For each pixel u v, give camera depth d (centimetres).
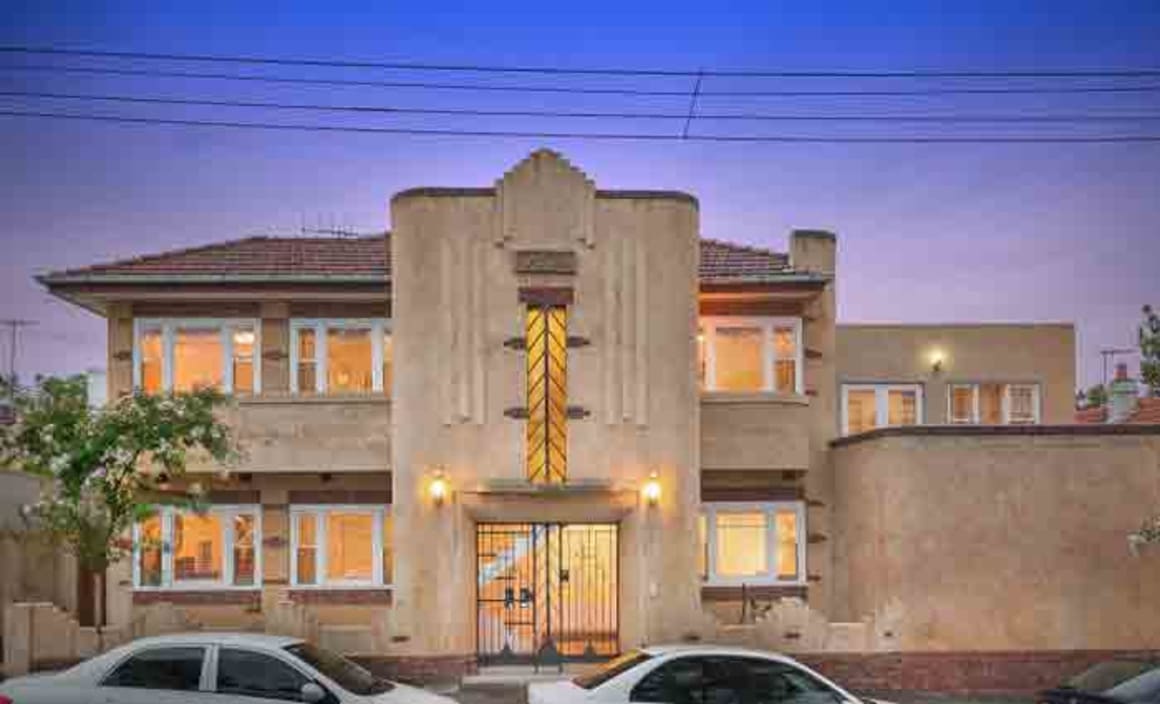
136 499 2000
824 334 2486
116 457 1933
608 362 2136
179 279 2378
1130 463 2116
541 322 2142
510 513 2117
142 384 2417
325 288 2403
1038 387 2862
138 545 2050
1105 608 2091
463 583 2091
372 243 2648
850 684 2033
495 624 2172
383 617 2044
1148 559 2105
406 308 2138
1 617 2108
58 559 2350
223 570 2436
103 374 2947
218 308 2459
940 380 2847
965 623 2070
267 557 2428
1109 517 2106
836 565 2428
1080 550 2098
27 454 2048
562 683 1434
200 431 2005
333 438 2339
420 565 2084
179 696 1341
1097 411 3900
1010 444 2112
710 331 2469
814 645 2039
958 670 2055
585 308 2144
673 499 2125
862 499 2267
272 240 2652
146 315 2455
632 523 2119
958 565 2081
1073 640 2080
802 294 2425
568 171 2158
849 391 2836
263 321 2459
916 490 2097
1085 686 1527
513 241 2142
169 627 1939
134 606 2422
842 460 2394
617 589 2167
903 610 2059
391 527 2433
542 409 2127
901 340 2855
